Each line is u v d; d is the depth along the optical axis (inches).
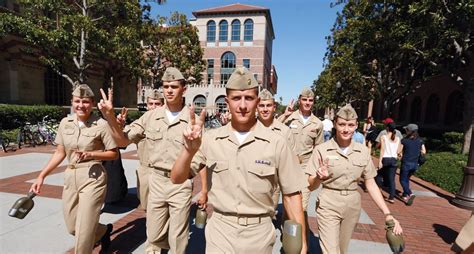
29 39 518.3
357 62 698.8
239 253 71.7
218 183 74.2
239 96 69.9
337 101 790.5
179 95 123.0
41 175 114.1
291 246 61.9
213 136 77.4
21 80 674.8
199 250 137.8
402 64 693.3
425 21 404.8
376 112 1284.4
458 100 794.2
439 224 189.8
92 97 116.1
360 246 150.2
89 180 110.9
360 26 549.3
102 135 113.7
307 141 160.7
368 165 108.8
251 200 72.0
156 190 118.0
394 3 431.2
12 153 389.1
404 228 180.7
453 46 480.1
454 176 313.6
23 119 584.4
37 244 135.0
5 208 179.0
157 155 117.2
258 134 73.4
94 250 135.3
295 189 72.4
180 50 858.1
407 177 238.1
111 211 184.7
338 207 107.7
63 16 533.0
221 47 1670.8
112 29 652.1
